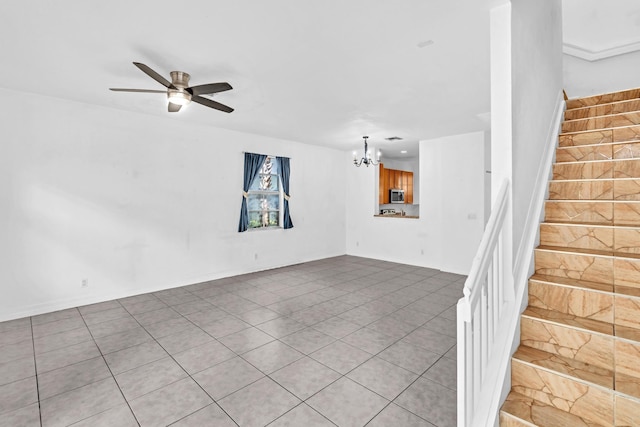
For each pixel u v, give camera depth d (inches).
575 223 85.4
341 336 120.1
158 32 90.0
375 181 277.6
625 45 170.6
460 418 52.9
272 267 237.0
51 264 145.6
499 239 68.7
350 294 173.2
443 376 92.5
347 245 298.7
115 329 127.2
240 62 109.0
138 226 171.5
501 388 59.6
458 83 127.9
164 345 113.3
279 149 240.1
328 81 126.0
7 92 134.1
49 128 144.1
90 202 155.8
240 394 84.5
